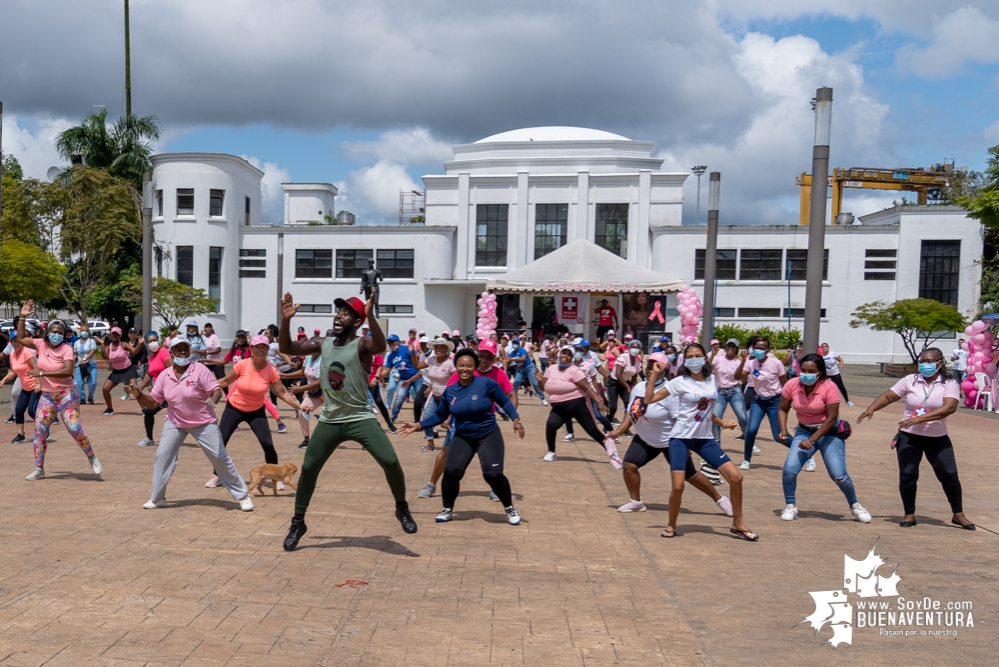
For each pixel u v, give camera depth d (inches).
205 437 275.6
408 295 1808.6
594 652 160.2
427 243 1800.0
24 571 203.0
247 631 166.2
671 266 1729.8
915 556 239.6
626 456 291.4
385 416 514.3
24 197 1273.4
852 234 1678.2
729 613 185.6
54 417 332.8
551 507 299.7
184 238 1763.0
